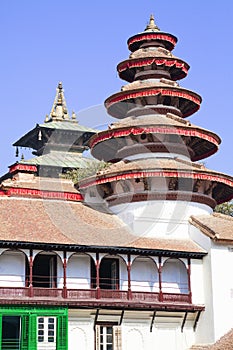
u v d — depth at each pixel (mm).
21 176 56062
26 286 47750
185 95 58781
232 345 44125
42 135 80812
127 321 49375
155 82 59875
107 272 51312
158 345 49906
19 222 48969
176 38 62969
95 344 47812
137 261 51688
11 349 45500
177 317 50906
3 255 47906
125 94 58312
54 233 48406
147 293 49562
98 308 47750
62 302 46500
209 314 50250
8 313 45125
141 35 62156
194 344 50688
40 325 45938
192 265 51562
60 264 48969
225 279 50906
